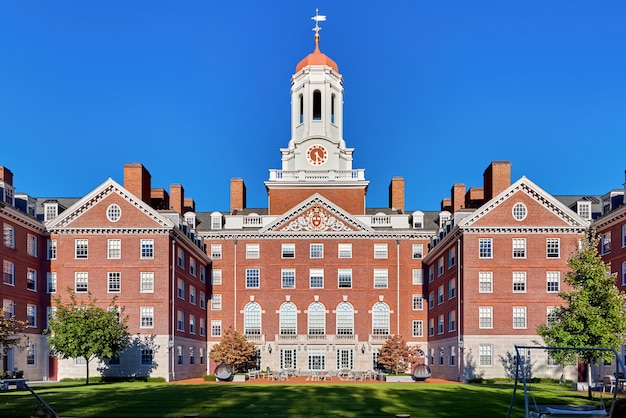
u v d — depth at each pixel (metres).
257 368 81.25
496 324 63.75
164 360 65.06
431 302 80.44
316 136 92.19
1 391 47.28
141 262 66.81
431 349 79.88
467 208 75.19
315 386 54.94
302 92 95.44
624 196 59.84
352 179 89.88
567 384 57.81
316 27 98.31
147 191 75.38
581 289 45.56
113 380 63.69
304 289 82.94
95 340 57.06
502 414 32.91
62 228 67.81
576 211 72.75
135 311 66.00
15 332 50.16
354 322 82.31
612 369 57.41
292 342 81.75
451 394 45.44
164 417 31.11
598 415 25.88
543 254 64.62
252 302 83.06
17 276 62.78
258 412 33.44
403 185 92.56
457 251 67.12
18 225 63.56
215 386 54.38
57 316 57.84
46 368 68.06
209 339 82.50
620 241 59.12
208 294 83.31
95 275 67.12
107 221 67.56
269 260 83.50
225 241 84.31
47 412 29.36
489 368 63.22
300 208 83.44
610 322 43.94
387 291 83.12
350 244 83.69
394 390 49.50
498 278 64.44
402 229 84.31
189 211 90.62
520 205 65.19
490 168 71.31
